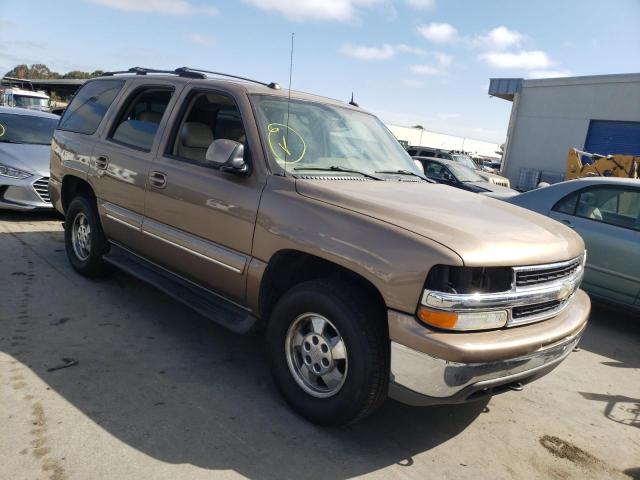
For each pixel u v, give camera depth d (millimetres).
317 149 3789
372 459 2951
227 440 2953
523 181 24734
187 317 4625
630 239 5594
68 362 3617
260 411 3277
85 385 3354
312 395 3156
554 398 3969
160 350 3961
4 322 4129
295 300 3139
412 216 2953
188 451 2820
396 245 2758
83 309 4555
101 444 2795
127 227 4445
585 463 3170
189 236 3836
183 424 3053
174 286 4121
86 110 5348
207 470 2691
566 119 23984
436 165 13664
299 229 3131
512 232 3023
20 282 5020
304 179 3389
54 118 9180
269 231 3277
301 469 2791
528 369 2891
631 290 5570
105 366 3627
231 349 4109
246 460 2807
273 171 3432
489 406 3730
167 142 4137
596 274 5789
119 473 2596
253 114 3627
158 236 4090
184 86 4191
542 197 6414
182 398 3330
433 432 3311
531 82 24859
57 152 5531
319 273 3439
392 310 2734
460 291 2629
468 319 2652
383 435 3205
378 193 3357
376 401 2916
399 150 4613
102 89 5277
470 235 2805
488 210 3436
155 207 4125
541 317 3000
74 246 5402
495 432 3396
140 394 3322
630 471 3143
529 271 2867
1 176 7352
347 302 2898
